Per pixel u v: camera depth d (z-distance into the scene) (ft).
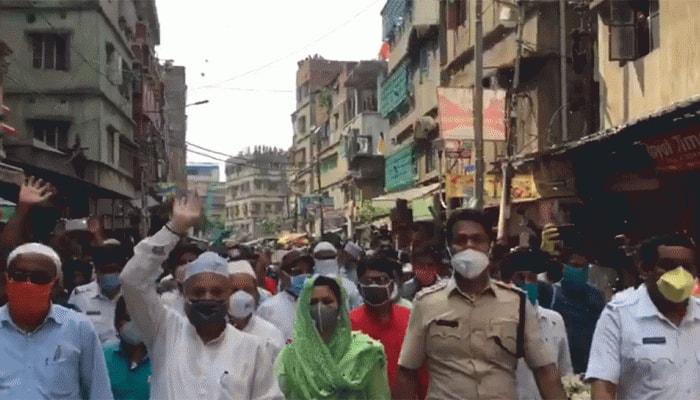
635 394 14.93
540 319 20.76
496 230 65.98
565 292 25.52
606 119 52.34
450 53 91.76
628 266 37.37
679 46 42.63
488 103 60.03
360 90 165.89
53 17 97.04
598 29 54.44
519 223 64.59
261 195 361.30
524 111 65.36
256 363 14.65
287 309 24.85
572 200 52.85
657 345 14.66
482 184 53.88
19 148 66.18
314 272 27.37
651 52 45.98
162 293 23.35
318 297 15.72
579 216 52.90
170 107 244.83
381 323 19.83
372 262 19.61
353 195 170.81
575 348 25.20
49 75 97.04
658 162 39.52
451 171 78.59
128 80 120.88
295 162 253.44
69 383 14.10
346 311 15.89
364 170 158.81
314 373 15.49
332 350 15.78
